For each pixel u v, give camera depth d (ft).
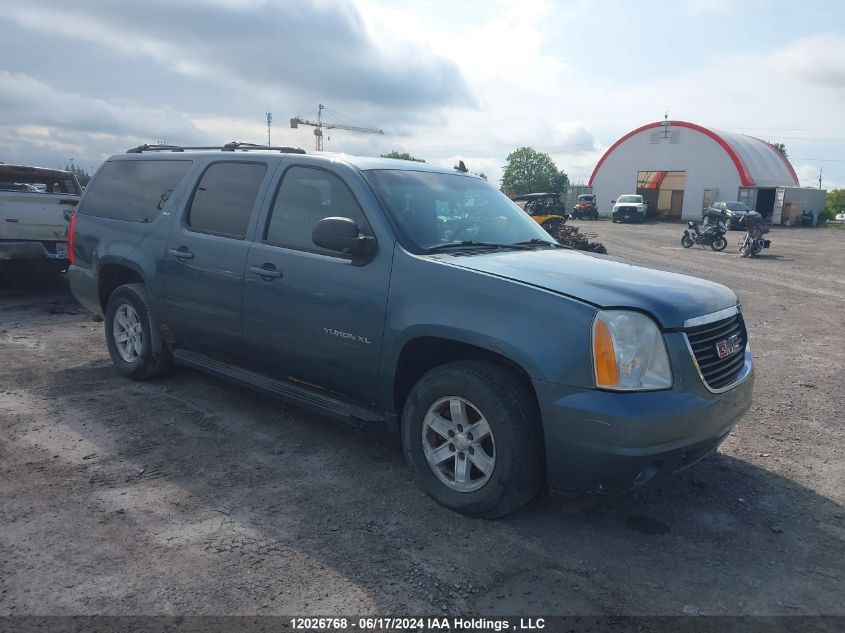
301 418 15.83
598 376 9.95
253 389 14.93
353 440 14.58
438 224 13.41
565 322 10.21
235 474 12.76
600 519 11.46
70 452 13.57
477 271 11.30
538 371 10.24
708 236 70.08
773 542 10.92
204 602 8.87
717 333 11.34
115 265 18.16
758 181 160.86
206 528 10.74
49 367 19.71
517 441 10.53
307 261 13.34
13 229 29.07
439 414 11.81
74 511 11.15
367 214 12.86
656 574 9.88
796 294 38.78
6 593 8.91
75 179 36.01
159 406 16.43
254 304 14.29
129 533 10.51
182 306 16.17
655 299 10.62
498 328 10.66
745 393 11.75
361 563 9.89
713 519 11.62
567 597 9.24
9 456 13.29
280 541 10.42
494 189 16.52
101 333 24.45
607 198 184.85
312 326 13.19
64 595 8.91
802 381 20.57
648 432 9.77
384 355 12.09
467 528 10.99
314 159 14.26
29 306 29.45
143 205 17.78
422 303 11.55
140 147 19.24
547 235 15.69
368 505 11.69
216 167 16.26
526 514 11.53
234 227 15.12
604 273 11.80
